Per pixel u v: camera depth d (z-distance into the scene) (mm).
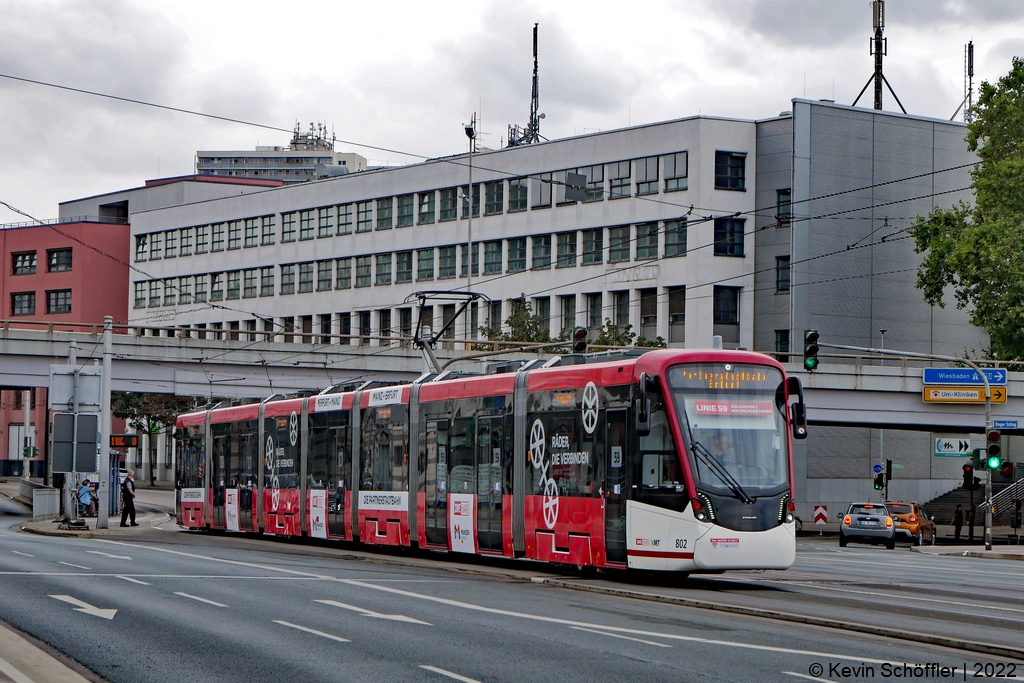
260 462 36719
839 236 72125
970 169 75750
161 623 14742
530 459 24578
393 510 29281
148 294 107188
